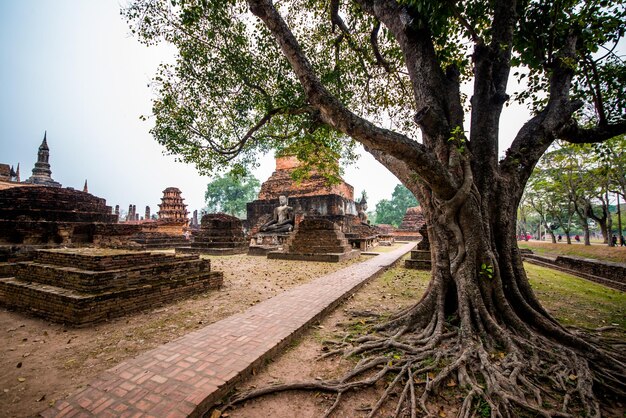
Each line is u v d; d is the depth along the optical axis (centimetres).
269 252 1719
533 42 575
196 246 1997
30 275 655
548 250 2283
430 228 543
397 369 366
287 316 552
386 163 620
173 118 873
